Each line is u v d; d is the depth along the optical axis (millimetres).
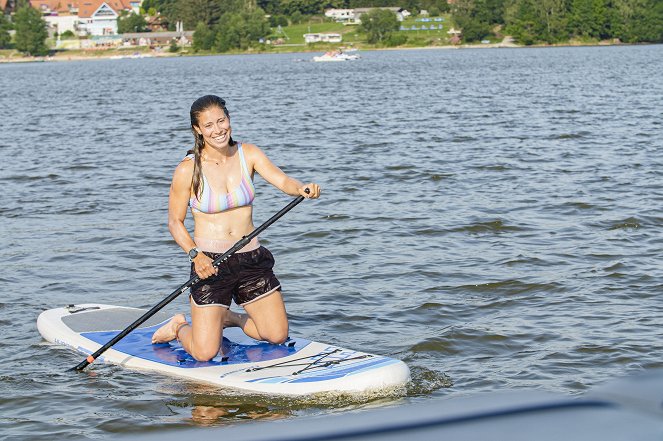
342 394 6184
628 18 136125
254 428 1102
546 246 11312
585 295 8953
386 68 85062
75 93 57312
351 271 10336
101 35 175750
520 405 1126
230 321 7156
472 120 29859
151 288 9883
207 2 168000
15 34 165625
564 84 51375
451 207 14141
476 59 100812
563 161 19016
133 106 43312
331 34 157250
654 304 8570
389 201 14891
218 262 6562
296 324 8289
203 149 6656
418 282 9742
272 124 31047
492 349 7387
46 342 7766
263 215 14047
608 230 12172
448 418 1104
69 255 11484
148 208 14734
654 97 38750
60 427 5840
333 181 17266
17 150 24078
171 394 6348
